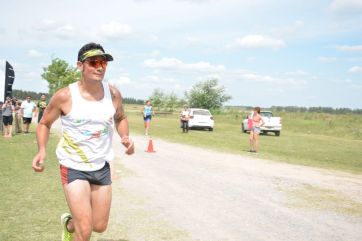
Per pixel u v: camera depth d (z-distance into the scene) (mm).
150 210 6559
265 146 19719
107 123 3740
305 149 19156
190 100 82812
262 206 7094
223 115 69812
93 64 3553
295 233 5586
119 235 5242
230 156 14625
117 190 8055
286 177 10312
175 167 11375
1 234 5062
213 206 6969
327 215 6605
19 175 9258
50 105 3691
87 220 3566
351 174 11477
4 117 19172
